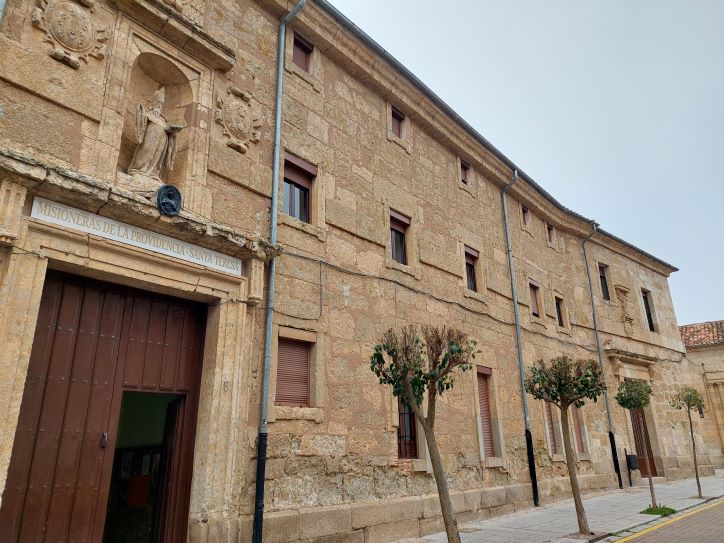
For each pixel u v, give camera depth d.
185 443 6.67
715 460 23.52
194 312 7.15
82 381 5.85
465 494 10.08
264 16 9.03
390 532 8.28
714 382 24.39
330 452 7.88
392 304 9.84
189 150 7.17
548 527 9.30
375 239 9.90
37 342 5.55
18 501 5.15
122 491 7.82
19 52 5.70
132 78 7.04
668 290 23.28
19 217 5.18
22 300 5.11
